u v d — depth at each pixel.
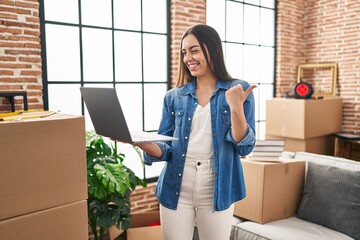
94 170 2.11
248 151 1.38
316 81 4.61
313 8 4.57
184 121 1.43
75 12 2.74
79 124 1.17
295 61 4.69
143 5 3.15
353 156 4.02
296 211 2.45
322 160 2.51
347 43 4.21
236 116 1.26
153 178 3.27
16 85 2.32
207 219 1.40
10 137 1.00
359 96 4.12
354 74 4.16
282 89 4.56
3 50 2.24
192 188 1.40
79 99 2.82
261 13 4.33
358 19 4.08
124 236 2.72
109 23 2.95
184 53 1.43
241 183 1.46
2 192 1.00
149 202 3.19
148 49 3.23
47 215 1.10
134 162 3.21
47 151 1.09
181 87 1.51
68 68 2.74
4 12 2.23
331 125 3.93
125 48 3.07
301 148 3.68
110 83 3.00
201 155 1.39
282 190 2.35
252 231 2.21
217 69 1.41
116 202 2.23
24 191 1.04
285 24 4.47
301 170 2.46
